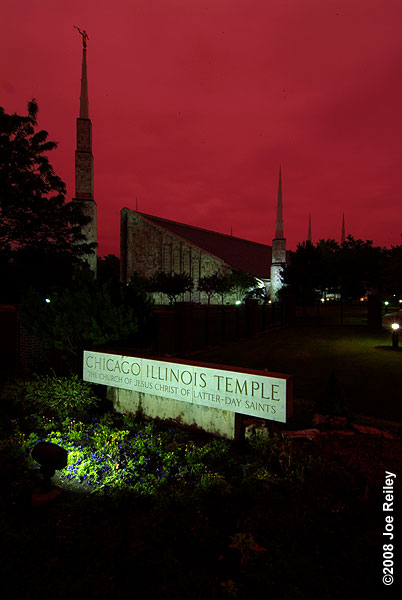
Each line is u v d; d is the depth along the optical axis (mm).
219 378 5559
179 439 5559
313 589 2738
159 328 14023
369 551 3133
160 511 3668
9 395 7453
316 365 12234
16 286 15727
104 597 2652
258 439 5402
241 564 2963
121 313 7551
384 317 35312
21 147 16109
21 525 3518
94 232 35312
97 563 2967
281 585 2762
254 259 84688
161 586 2758
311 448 5102
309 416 6625
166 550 3156
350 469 4500
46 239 17422
